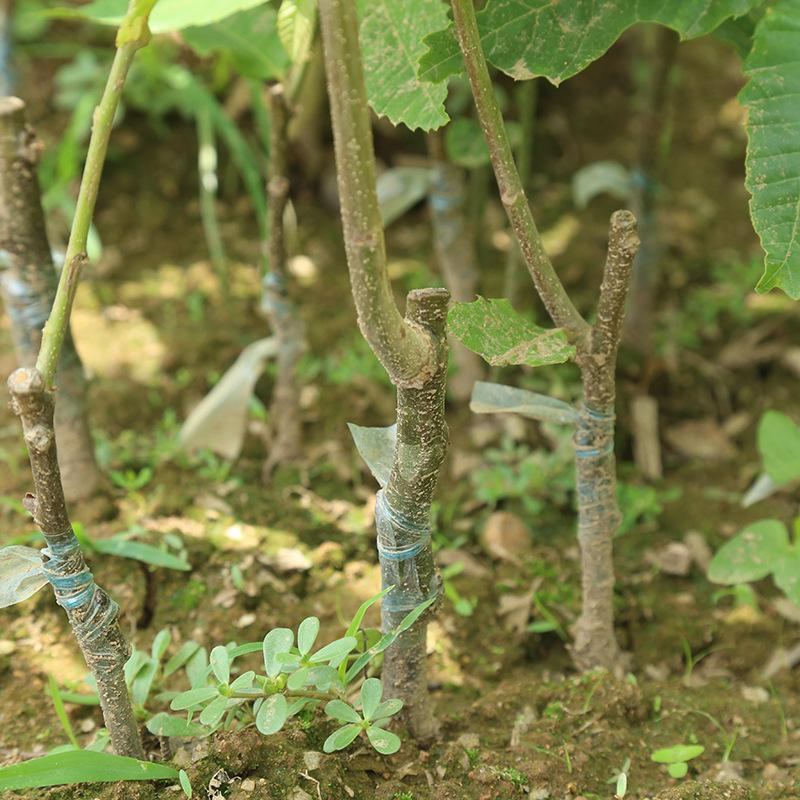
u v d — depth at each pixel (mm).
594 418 1335
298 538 1812
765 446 1724
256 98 2436
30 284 1578
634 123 3016
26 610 1639
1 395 2119
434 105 1203
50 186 2621
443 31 1167
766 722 1528
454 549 1829
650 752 1434
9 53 2330
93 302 2406
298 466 1994
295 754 1295
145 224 2652
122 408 2139
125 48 1012
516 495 1940
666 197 2805
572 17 1201
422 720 1394
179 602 1679
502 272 2510
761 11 1360
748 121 1170
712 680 1660
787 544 1622
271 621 1661
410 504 1173
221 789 1253
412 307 1037
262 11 1576
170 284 2498
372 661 1486
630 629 1744
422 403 1081
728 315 2457
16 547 1141
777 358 2336
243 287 2496
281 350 1916
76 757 1188
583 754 1388
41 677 1565
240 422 1941
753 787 1355
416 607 1252
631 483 2059
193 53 2322
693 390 2283
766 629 1729
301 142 2654
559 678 1636
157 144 2822
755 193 1161
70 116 2840
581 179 2521
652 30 2010
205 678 1333
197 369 2256
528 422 2084
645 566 1854
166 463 1955
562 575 1785
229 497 1890
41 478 1047
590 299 2463
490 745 1420
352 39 863
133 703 1395
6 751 1460
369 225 914
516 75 1217
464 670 1638
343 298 2477
